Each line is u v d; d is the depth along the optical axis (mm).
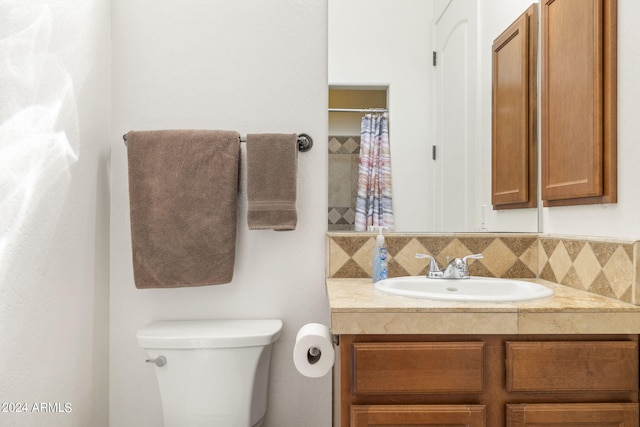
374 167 1789
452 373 1169
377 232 1769
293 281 1781
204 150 1665
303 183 1785
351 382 1182
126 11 1772
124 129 1773
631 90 1230
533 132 1787
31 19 1249
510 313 1169
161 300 1766
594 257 1377
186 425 1542
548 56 1665
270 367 1776
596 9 1335
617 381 1172
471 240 1759
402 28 1793
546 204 1710
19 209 1197
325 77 1793
